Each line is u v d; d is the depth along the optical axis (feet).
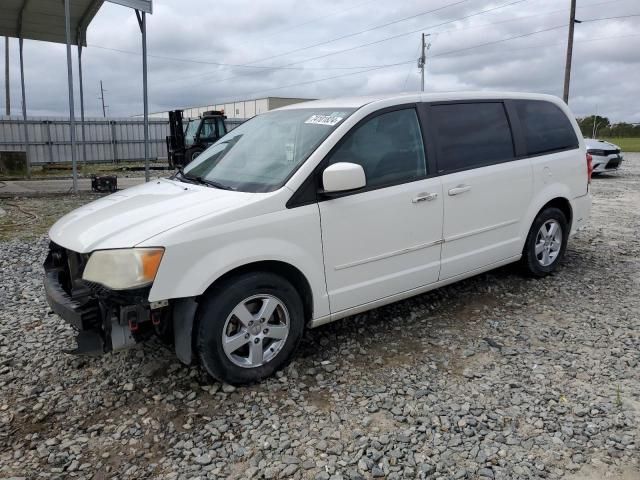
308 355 12.67
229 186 12.24
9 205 38.40
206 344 10.57
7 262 21.35
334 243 12.00
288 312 11.53
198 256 10.22
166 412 10.37
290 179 11.51
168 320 10.68
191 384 11.35
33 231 28.37
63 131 90.63
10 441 9.53
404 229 13.19
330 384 11.33
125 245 10.05
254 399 10.79
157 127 100.73
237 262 10.55
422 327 14.23
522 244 16.61
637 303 15.83
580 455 8.90
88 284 10.27
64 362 12.40
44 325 14.56
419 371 11.85
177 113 61.52
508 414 10.12
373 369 11.98
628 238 24.43
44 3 47.44
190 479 8.49
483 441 9.32
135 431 9.77
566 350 12.80
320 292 11.97
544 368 11.90
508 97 16.40
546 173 16.89
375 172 12.75
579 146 18.42
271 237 11.03
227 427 9.84
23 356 12.72
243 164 13.15
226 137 15.52
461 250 14.71
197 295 10.21
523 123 16.53
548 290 16.94
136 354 12.69
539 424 9.77
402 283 13.47
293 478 8.46
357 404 10.57
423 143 13.79
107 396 10.95
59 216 33.55
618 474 8.45
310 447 9.23
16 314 15.39
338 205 11.97
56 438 9.59
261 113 15.87
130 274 9.82
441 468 8.61
